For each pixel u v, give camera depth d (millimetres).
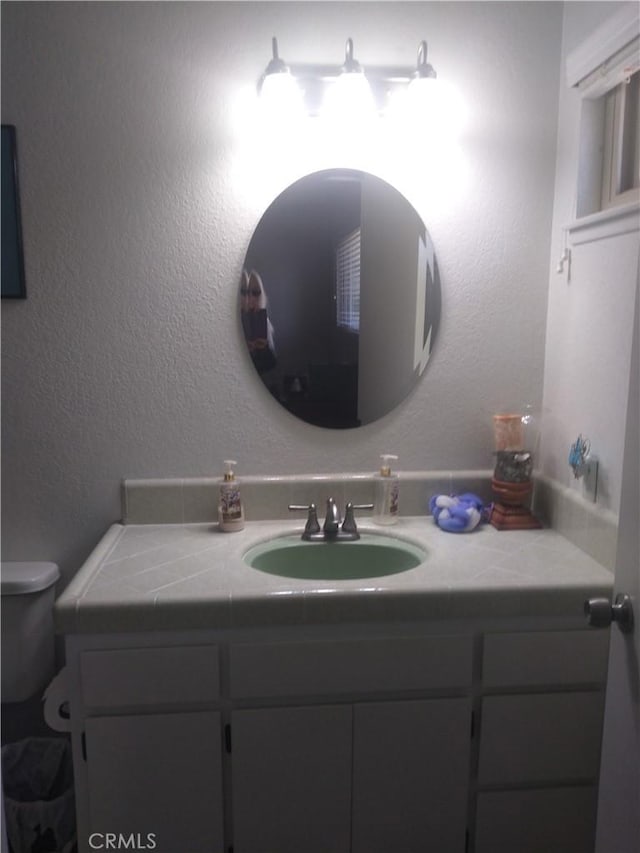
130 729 1299
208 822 1345
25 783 1666
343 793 1359
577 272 1598
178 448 1747
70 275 1649
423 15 1647
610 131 1520
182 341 1704
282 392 1748
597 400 1500
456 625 1343
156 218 1653
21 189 1608
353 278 1723
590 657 1368
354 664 1325
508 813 1400
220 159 1648
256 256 1687
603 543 1442
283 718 1318
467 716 1359
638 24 1291
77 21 1571
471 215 1736
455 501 1723
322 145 1673
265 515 1773
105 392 1704
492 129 1707
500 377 1802
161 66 1604
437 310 1761
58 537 1747
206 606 1271
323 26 1631
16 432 1696
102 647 1280
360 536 1690
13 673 1652
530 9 1663
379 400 1779
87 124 1606
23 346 1664
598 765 1399
